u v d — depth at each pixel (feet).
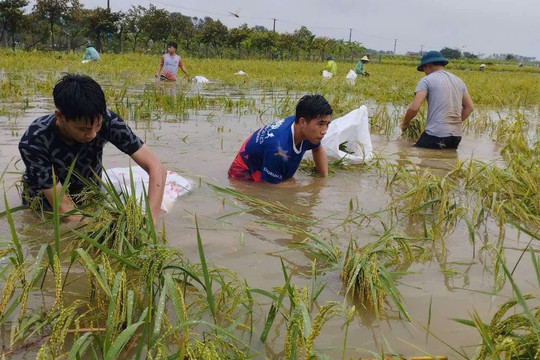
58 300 5.96
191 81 46.73
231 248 8.95
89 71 51.72
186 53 146.92
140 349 5.12
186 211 10.78
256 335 6.27
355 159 15.69
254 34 163.22
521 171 13.34
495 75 95.81
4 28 114.11
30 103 25.27
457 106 19.71
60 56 75.41
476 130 24.35
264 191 12.68
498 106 37.09
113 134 9.71
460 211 10.21
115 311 5.80
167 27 143.23
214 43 156.15
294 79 57.21
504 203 11.55
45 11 119.14
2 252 7.01
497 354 5.16
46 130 9.41
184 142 17.74
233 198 11.88
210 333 6.11
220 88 41.24
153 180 9.88
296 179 13.92
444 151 19.47
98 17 127.44
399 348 6.18
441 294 7.59
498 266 8.13
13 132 17.38
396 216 11.11
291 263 8.46
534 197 11.66
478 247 9.48
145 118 22.65
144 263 6.82
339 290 7.56
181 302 5.78
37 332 6.15
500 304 7.33
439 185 11.41
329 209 11.46
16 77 40.29
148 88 36.86
